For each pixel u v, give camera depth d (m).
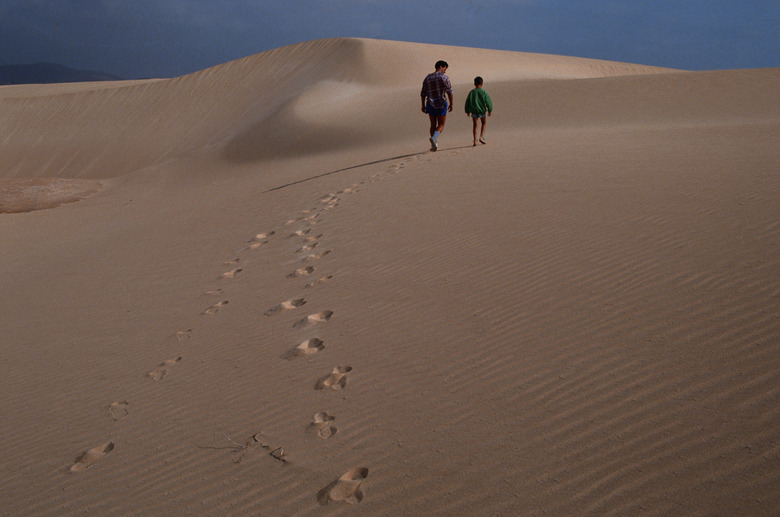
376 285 4.76
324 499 2.47
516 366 3.15
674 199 5.27
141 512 2.66
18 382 4.57
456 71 42.84
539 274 4.26
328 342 3.96
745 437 2.25
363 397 3.20
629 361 2.95
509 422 2.70
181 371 4.08
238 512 2.50
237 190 13.23
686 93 20.78
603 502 2.12
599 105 20.80
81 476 3.09
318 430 2.99
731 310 3.20
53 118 40.72
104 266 7.86
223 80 41.97
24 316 6.38
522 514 2.14
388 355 3.59
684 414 2.47
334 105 28.44
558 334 3.38
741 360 2.74
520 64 50.16
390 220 6.52
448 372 3.25
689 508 1.99
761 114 17.02
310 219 7.53
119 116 39.94
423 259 5.11
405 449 2.68
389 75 38.59
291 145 23.89
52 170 35.84
